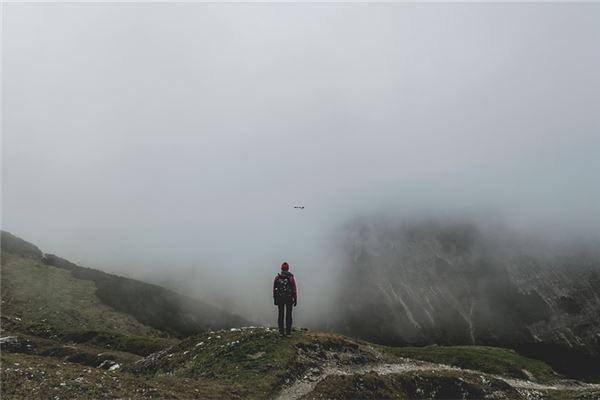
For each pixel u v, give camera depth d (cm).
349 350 3700
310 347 3425
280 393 2662
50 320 10794
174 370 3312
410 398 3116
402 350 10962
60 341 9044
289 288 3578
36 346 6912
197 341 3784
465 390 3472
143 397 2100
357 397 2716
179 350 3759
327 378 2841
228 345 3356
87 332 9538
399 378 3272
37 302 11738
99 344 9075
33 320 10419
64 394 1953
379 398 2847
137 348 8938
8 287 11969
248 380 2712
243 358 3106
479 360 9325
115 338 9406
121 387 2169
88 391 2033
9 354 2655
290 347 3306
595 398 5009
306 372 3055
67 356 6631
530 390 5297
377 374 3173
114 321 12656
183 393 2261
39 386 1984
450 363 9219
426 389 3328
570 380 8294
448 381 3472
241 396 2433
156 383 2331
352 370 3338
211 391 2367
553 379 8238
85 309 12462
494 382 3862
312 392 2600
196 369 3148
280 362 3027
